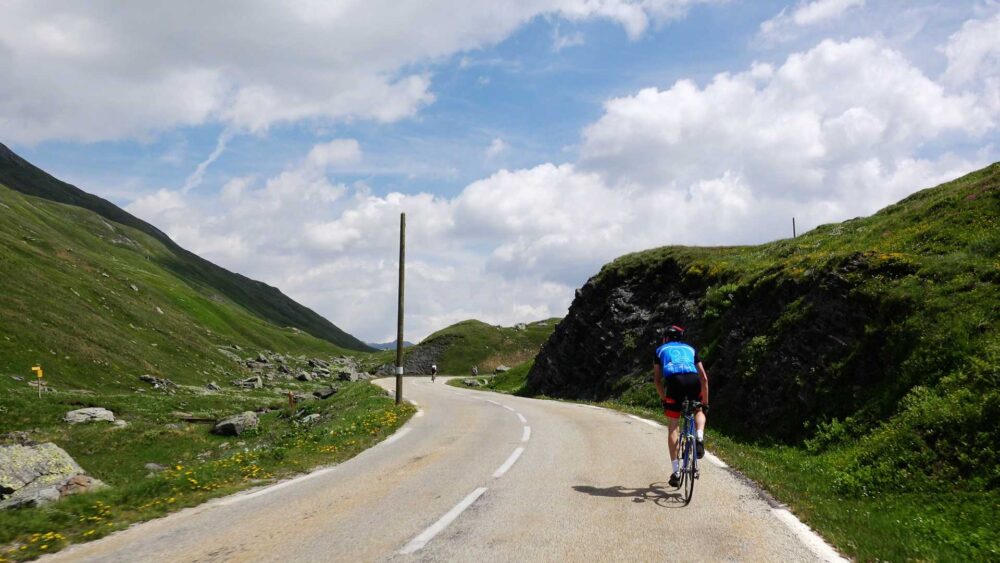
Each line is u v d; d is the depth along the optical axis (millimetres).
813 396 15750
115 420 38125
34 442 31969
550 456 12281
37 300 64938
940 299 14250
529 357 132000
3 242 80875
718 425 19375
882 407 12898
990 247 15742
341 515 7629
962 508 8062
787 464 12500
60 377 52125
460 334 139125
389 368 131250
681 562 5523
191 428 38500
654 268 40750
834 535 6449
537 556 5723
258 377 83438
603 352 39594
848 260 18469
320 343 193375
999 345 11625
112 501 8625
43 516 7543
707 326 26562
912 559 5816
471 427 18656
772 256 29797
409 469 11227
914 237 18703
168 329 89438
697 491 8820
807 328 17766
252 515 7781
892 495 9188
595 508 7695
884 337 14781
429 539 6379
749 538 6332
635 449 12945
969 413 9906
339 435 16828
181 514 8031
